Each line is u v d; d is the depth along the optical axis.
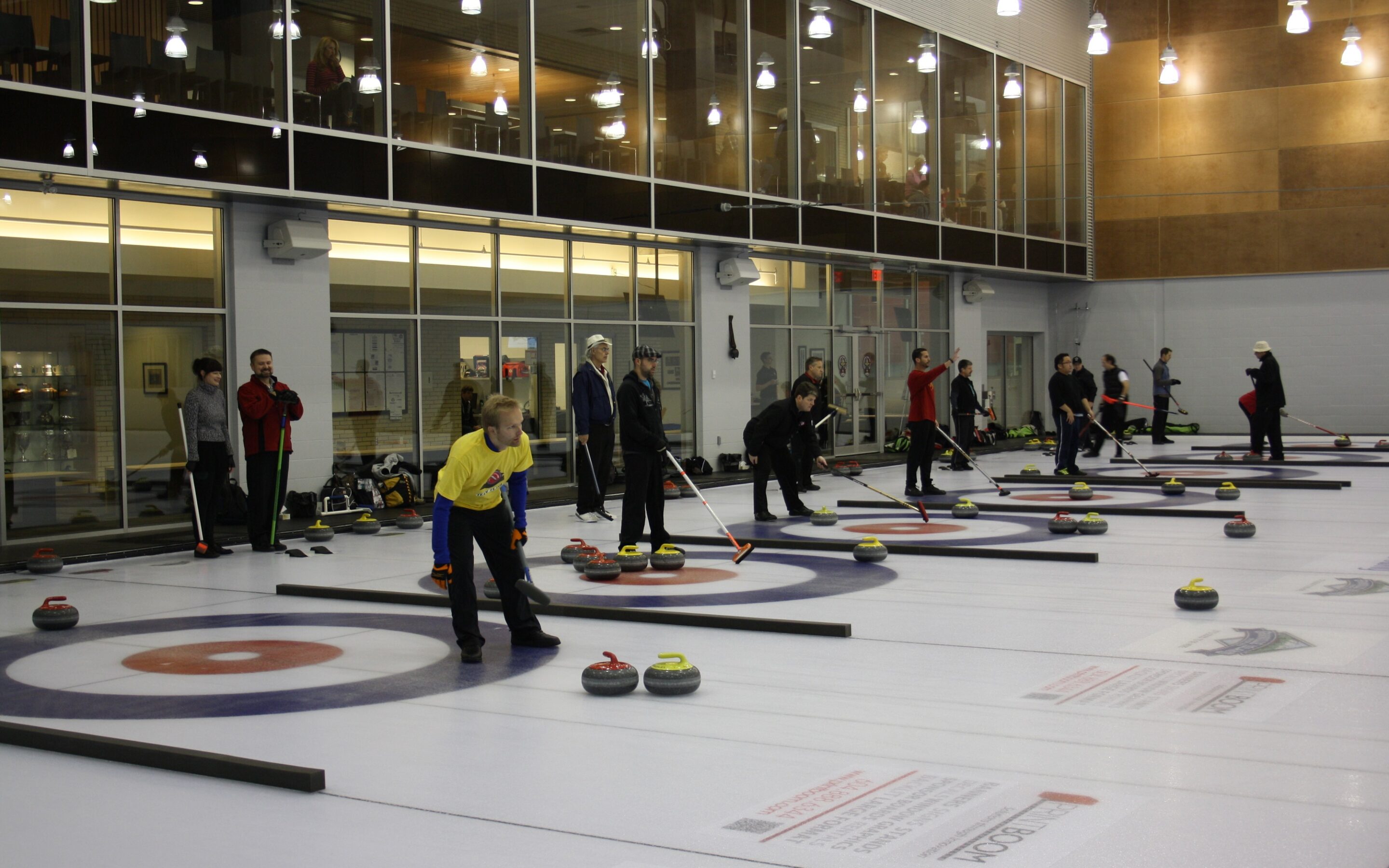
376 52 15.12
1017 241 28.39
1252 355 30.25
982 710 5.69
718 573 10.23
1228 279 30.45
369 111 15.05
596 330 19.28
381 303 16.20
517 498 7.18
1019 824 4.12
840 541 12.11
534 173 17.03
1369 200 28.94
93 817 4.34
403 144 15.34
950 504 15.59
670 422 20.75
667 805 4.39
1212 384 30.72
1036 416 31.88
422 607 8.99
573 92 17.73
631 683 6.12
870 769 4.80
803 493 18.00
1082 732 5.29
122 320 13.74
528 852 3.94
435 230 16.80
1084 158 31.44
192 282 14.38
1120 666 6.56
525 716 5.71
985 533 12.74
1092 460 23.48
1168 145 30.89
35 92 12.04
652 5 19.02
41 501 13.12
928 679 6.32
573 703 5.96
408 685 6.39
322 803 4.46
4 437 12.82
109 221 13.61
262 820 4.28
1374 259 28.94
